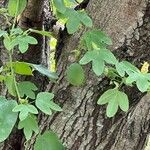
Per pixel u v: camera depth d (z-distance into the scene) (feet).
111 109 3.32
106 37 3.52
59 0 3.50
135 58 3.83
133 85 3.72
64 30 4.22
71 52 4.00
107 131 3.99
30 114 3.05
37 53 4.42
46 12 4.31
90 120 3.98
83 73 3.60
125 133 3.99
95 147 4.03
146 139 4.04
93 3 4.00
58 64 4.14
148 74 3.22
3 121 2.94
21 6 3.61
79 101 3.98
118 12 3.84
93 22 3.92
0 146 4.42
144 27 3.79
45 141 3.32
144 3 3.76
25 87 3.38
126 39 3.82
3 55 4.28
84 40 3.59
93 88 3.91
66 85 4.01
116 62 3.25
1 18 4.14
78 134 4.02
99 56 3.21
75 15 3.46
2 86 4.22
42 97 3.09
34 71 4.32
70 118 4.01
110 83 3.81
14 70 3.41
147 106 3.90
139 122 3.96
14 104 3.01
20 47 3.17
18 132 4.42
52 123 4.07
